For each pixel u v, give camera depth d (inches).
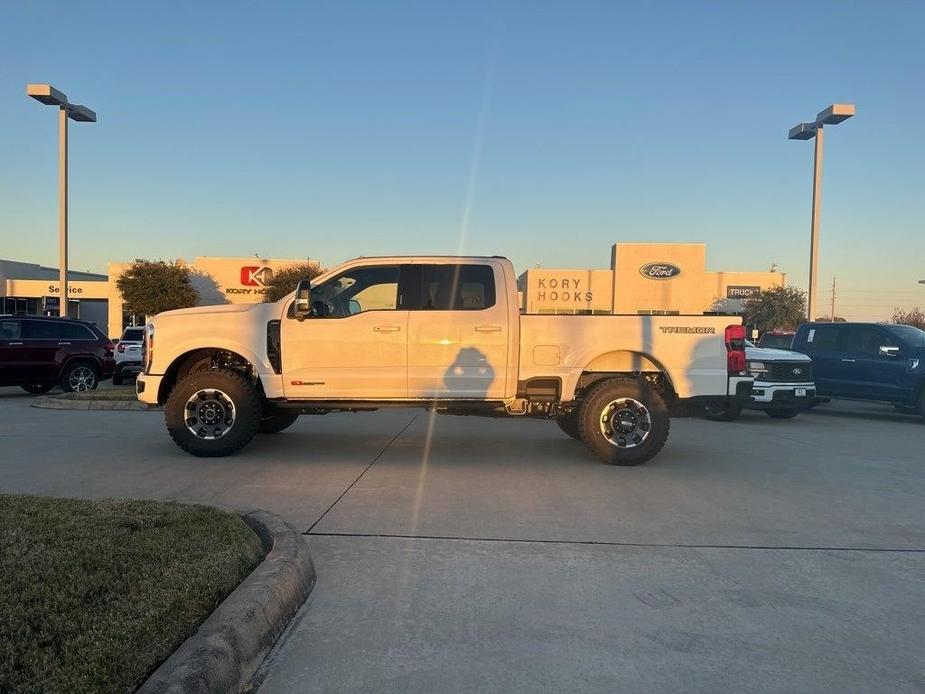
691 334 358.0
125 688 126.1
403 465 352.2
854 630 171.5
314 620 173.8
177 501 260.7
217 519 219.9
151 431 450.9
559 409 364.2
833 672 150.9
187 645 140.3
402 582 197.8
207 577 172.7
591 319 355.3
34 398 683.4
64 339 686.5
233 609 156.8
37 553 183.3
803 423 571.2
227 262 2153.1
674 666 152.9
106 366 713.0
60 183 884.0
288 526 226.5
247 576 183.0
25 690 121.7
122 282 1847.9
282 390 354.0
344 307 358.3
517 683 145.3
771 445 437.7
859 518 267.0
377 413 573.3
